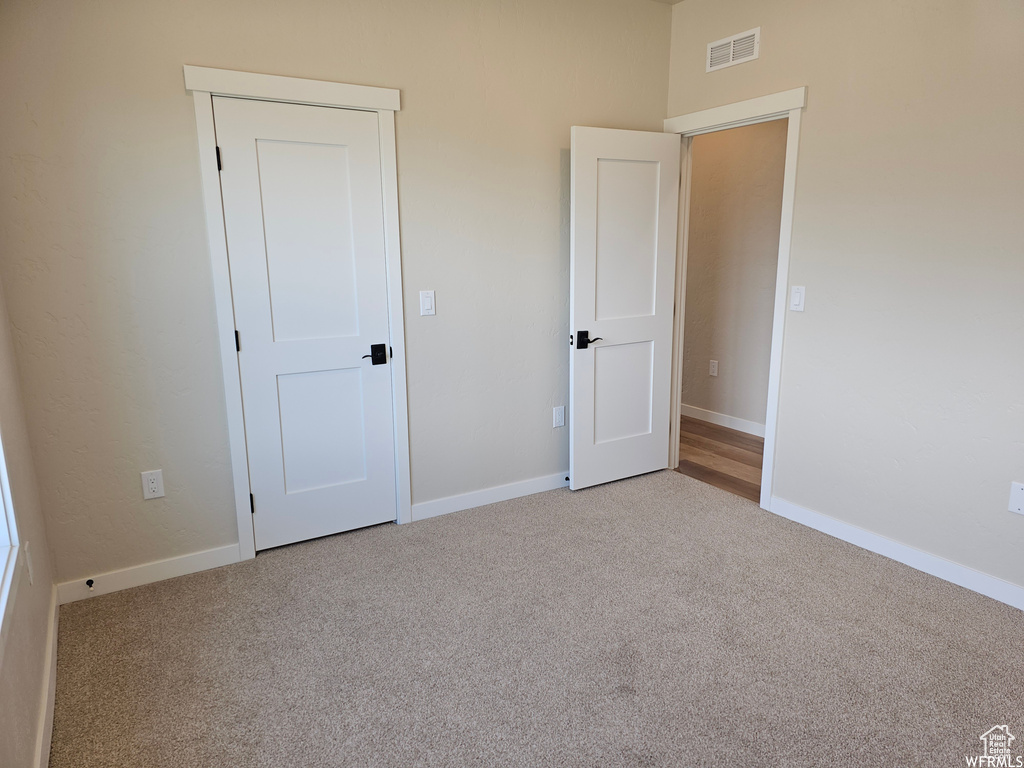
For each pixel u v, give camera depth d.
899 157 2.54
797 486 3.13
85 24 2.20
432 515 3.24
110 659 2.13
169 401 2.55
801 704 1.90
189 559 2.69
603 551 2.86
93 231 2.31
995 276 2.31
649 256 3.49
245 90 2.47
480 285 3.15
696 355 5.07
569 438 3.56
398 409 3.04
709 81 3.31
